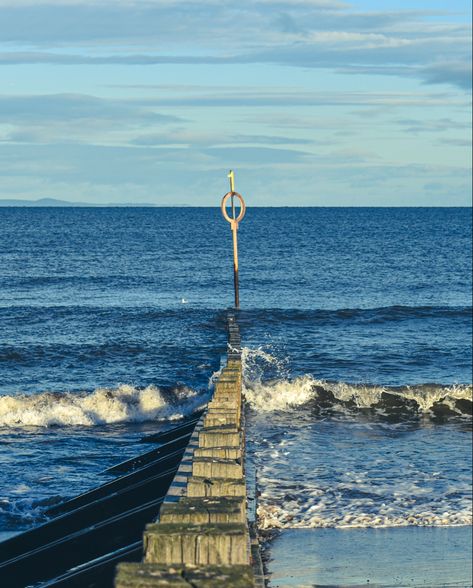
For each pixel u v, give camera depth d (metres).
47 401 20.98
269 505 13.73
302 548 11.90
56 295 42.16
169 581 3.15
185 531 3.94
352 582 10.70
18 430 19.23
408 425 20.28
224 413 9.95
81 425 19.95
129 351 28.05
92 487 14.14
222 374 14.54
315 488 14.77
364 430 19.66
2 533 11.70
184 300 41.41
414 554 11.73
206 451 7.34
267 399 22.20
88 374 24.83
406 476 15.72
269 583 10.62
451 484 15.23
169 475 10.77
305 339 31.34
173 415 20.95
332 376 25.23
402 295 46.25
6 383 23.62
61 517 10.37
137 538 8.83
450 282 53.12
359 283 51.50
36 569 8.73
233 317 35.44
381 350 29.28
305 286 49.16
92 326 32.84
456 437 19.17
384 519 13.21
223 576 3.19
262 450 17.52
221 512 4.39
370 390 22.36
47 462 16.03
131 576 3.19
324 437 18.89
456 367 26.80
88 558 8.78
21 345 28.39
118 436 18.77
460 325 35.22
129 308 37.66
